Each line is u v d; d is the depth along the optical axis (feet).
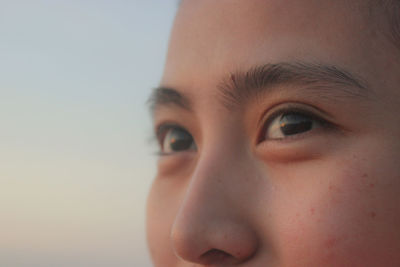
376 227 0.77
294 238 0.79
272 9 0.85
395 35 0.82
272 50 0.83
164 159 1.02
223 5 0.90
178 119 0.96
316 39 0.82
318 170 0.79
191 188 0.84
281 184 0.81
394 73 0.81
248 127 0.86
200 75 0.89
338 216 0.77
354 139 0.79
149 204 1.03
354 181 0.78
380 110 0.79
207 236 0.80
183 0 1.00
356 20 0.82
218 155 0.85
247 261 0.81
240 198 0.83
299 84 0.81
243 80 0.84
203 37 0.91
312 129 0.81
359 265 0.76
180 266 0.93
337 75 0.80
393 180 0.78
